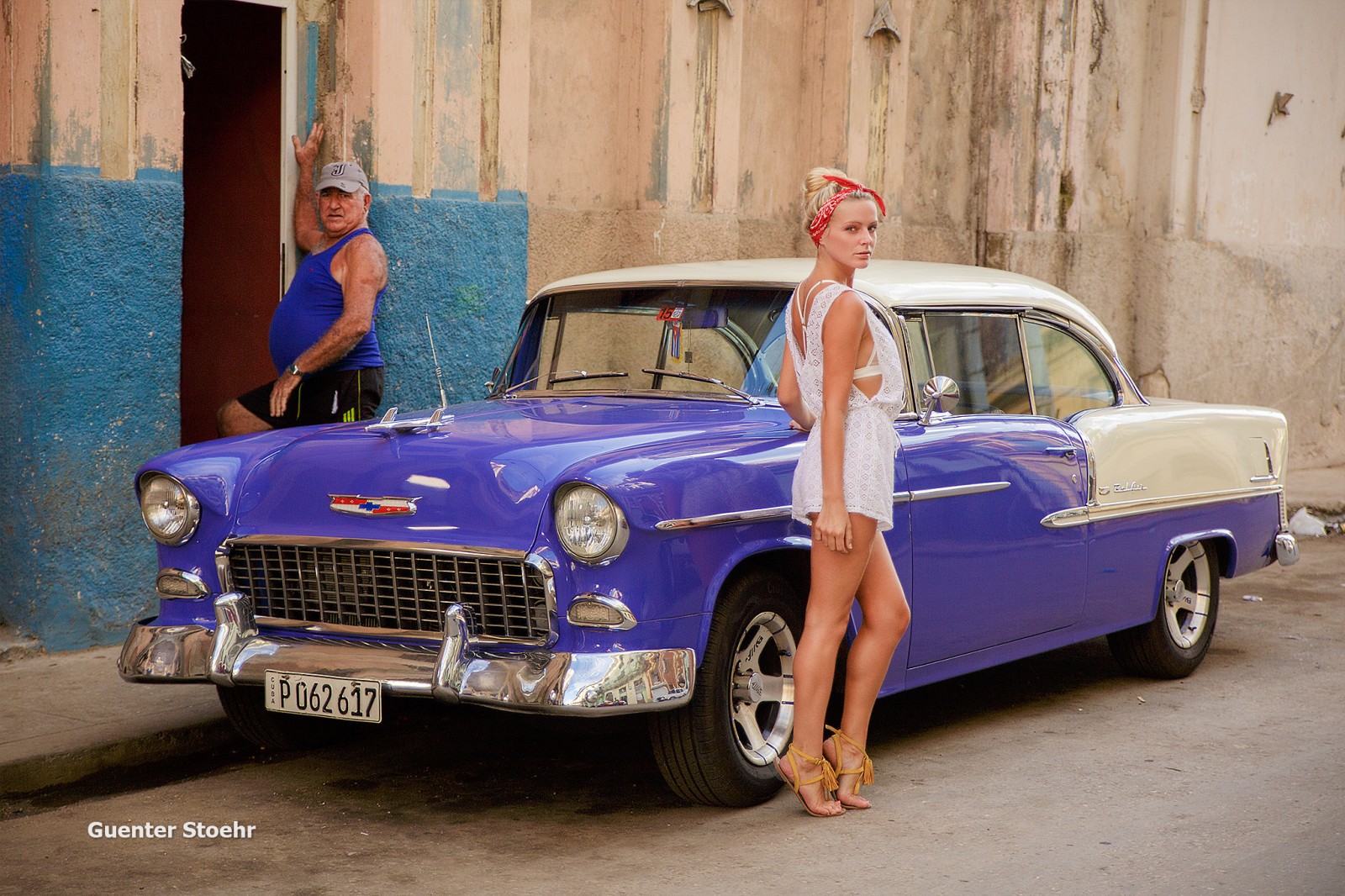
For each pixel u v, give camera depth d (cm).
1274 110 1191
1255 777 449
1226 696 558
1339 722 519
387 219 663
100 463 579
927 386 455
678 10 791
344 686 382
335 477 407
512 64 712
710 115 819
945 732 505
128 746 466
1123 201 1124
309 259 623
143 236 584
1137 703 548
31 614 569
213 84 682
